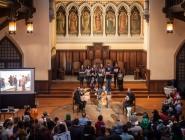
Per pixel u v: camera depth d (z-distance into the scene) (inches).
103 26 1182.9
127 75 1164.5
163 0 944.3
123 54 1174.3
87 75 952.3
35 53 948.6
